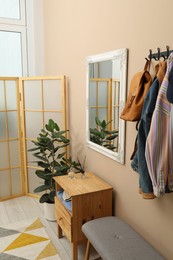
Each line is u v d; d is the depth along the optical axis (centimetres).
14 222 272
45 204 273
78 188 204
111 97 204
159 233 164
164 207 158
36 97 312
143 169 143
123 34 183
